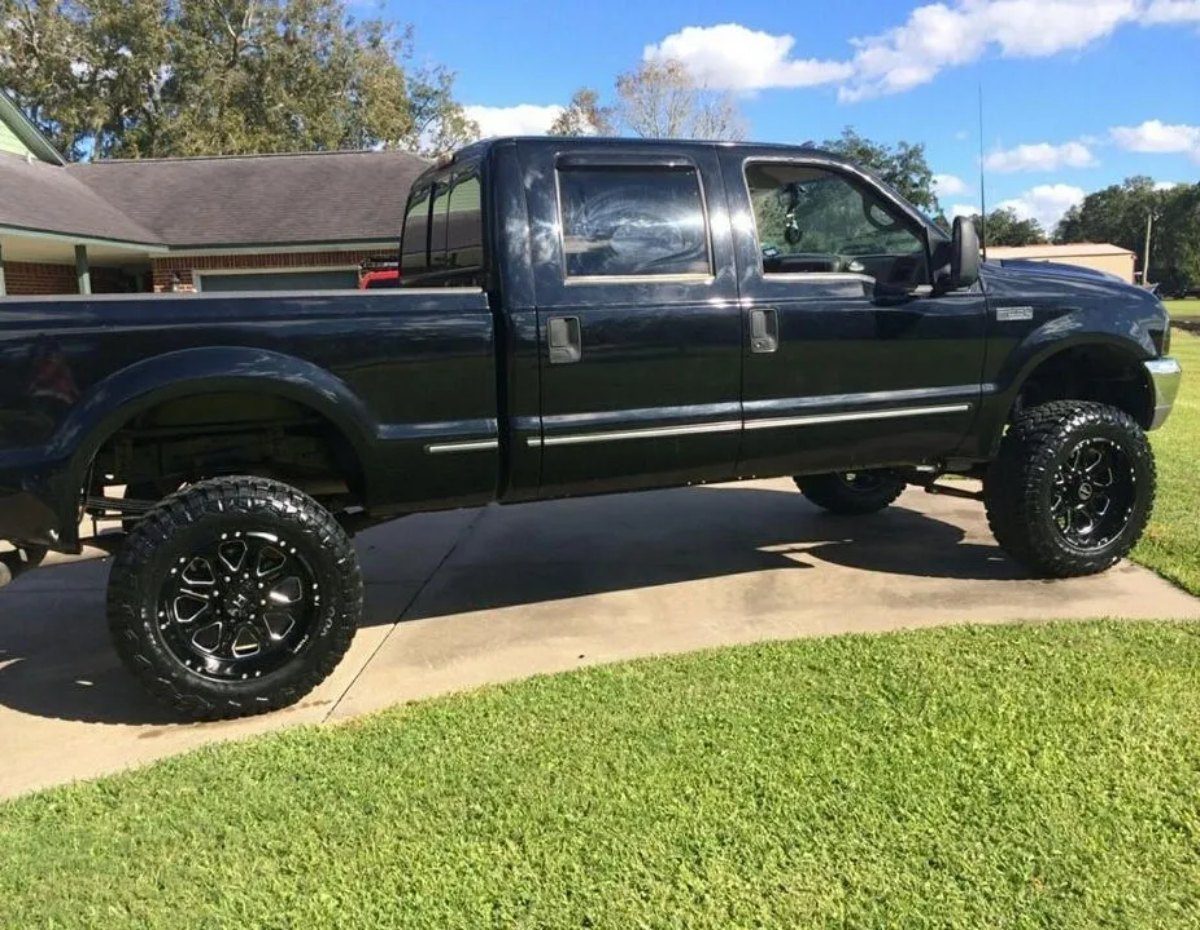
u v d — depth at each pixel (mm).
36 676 4090
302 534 3547
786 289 4203
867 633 4117
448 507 3977
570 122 54125
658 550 5742
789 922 2289
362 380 3619
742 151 4199
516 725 3346
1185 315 49188
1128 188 105875
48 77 32406
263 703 3578
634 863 2527
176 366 3354
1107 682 3488
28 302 3230
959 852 2523
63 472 3268
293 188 18312
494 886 2457
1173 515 5859
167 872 2572
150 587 3402
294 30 33344
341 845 2666
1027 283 4688
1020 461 4672
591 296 3889
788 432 4285
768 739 3164
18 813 2898
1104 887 2373
